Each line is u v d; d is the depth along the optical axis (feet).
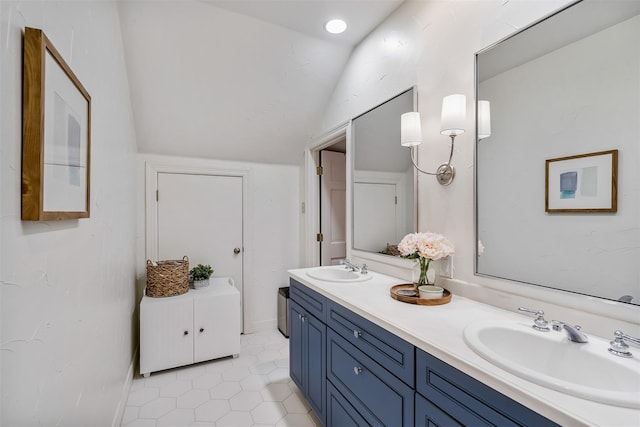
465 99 4.80
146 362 7.41
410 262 5.83
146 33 6.39
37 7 2.39
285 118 9.23
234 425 5.84
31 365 2.20
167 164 9.23
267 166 10.67
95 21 4.13
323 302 5.55
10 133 1.97
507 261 4.19
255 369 7.93
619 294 3.12
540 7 3.83
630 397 2.16
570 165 3.51
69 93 2.89
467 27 4.79
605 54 3.22
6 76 1.93
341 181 10.89
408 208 5.89
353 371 4.57
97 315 4.07
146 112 7.93
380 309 4.27
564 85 3.56
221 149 9.64
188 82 7.55
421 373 3.30
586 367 2.91
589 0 3.36
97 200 4.13
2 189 1.86
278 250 10.95
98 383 4.10
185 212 9.53
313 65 7.99
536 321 3.43
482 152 4.52
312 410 6.33
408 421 3.48
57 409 2.67
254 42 7.09
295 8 6.28
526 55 3.96
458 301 4.60
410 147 5.83
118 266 5.70
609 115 3.19
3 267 1.86
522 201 4.00
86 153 3.44
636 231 3.01
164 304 7.59
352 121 7.78
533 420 2.26
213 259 9.93
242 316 10.30
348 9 6.35
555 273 3.65
